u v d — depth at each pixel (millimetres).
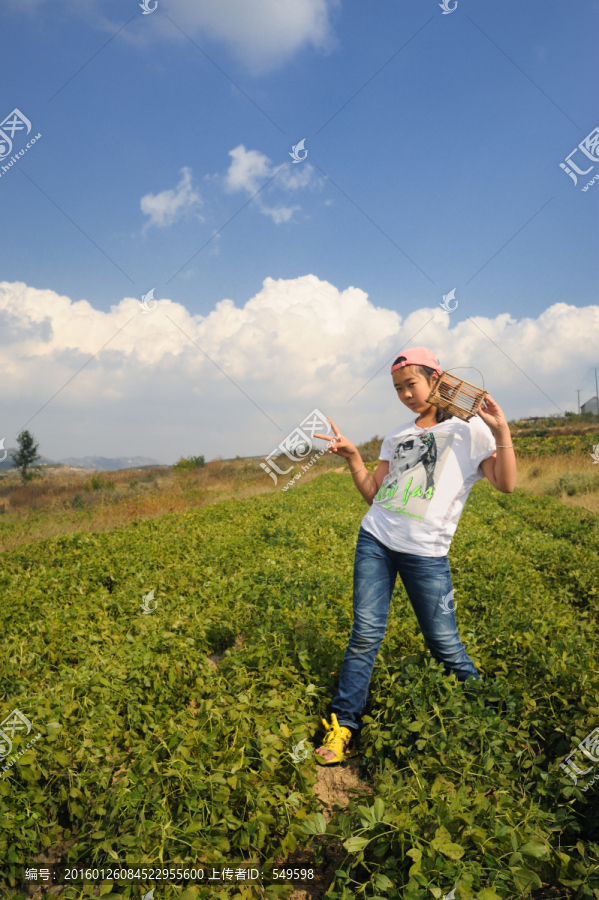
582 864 1976
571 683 3092
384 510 3141
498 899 1779
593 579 5746
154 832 2221
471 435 2957
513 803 2246
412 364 3076
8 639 4363
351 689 3059
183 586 5836
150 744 2834
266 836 2396
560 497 16281
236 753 2619
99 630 4598
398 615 4547
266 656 3732
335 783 2939
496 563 6211
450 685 2992
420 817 2146
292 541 8227
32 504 21281
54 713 2967
